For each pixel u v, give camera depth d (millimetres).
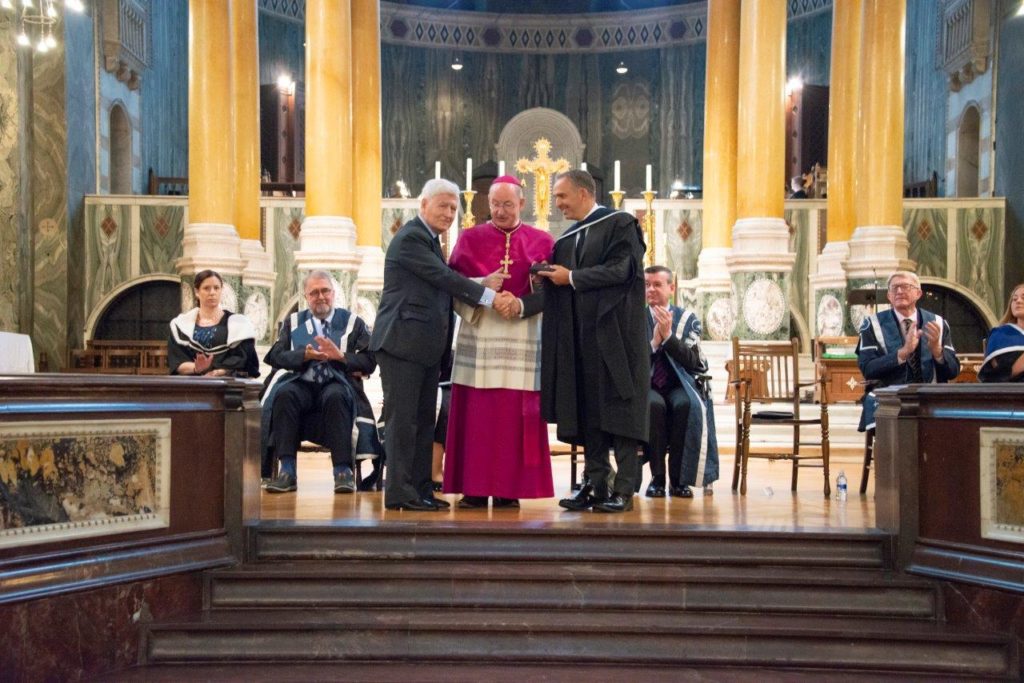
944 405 5523
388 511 6320
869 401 7680
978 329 18156
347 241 13555
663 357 7484
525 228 6707
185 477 5473
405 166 24156
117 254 17938
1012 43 17375
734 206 15609
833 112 15227
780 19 13648
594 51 24641
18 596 4668
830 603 5402
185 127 22188
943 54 19781
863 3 13625
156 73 20578
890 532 5656
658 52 24266
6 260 15805
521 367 6492
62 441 4941
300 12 23047
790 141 21516
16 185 15852
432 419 6574
